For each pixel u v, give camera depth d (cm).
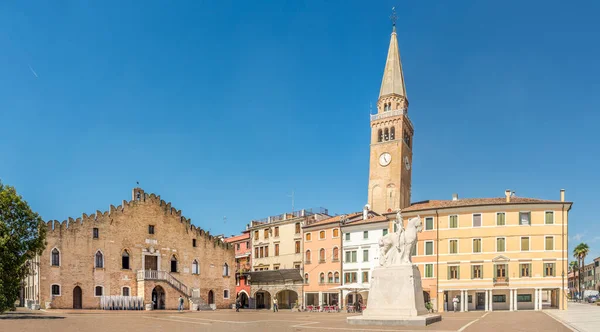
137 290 7644
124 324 3878
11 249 4419
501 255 7012
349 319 3253
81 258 7175
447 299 7338
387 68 11762
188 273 8344
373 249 8081
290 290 9150
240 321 4153
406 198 11231
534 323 3519
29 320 4256
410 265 3209
